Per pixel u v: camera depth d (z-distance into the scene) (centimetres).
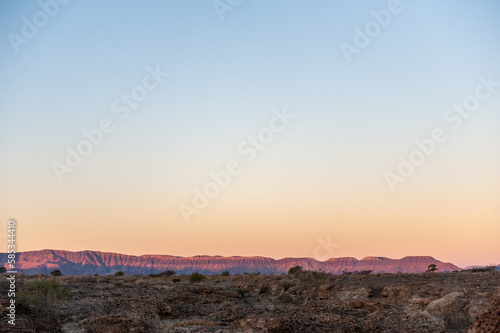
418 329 2211
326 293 4038
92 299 3136
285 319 2206
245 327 2095
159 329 2352
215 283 6397
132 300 3103
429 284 3459
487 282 3475
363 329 2133
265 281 5619
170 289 4156
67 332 2209
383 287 3756
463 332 1958
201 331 2159
